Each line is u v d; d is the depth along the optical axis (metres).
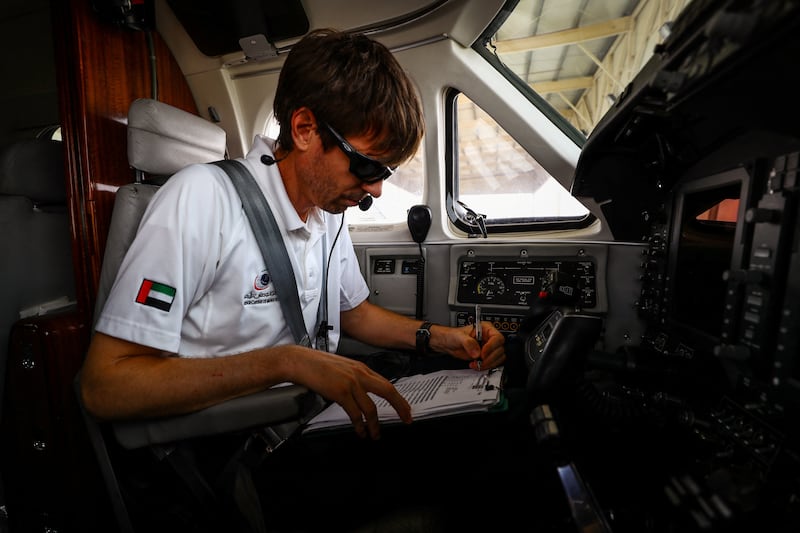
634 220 1.45
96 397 0.83
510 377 1.18
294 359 0.87
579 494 0.58
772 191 0.68
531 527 0.85
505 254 1.74
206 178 0.98
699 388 0.95
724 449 0.77
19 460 1.23
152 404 0.82
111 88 1.42
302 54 0.94
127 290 0.87
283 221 1.08
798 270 0.63
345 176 0.96
